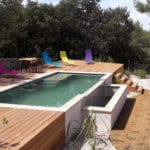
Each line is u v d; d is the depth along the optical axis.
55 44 24.00
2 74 12.34
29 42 22.09
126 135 7.02
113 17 29.50
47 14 22.30
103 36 28.98
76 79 12.37
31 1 22.02
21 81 10.70
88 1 28.27
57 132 5.90
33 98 9.02
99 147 6.22
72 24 25.56
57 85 11.15
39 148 5.04
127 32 30.33
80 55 25.84
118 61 31.14
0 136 4.80
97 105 9.92
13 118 5.85
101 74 12.88
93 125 6.72
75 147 6.20
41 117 5.90
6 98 8.87
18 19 19.77
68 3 26.47
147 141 6.63
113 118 7.72
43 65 15.83
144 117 8.65
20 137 4.76
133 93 12.31
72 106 6.82
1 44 20.47
